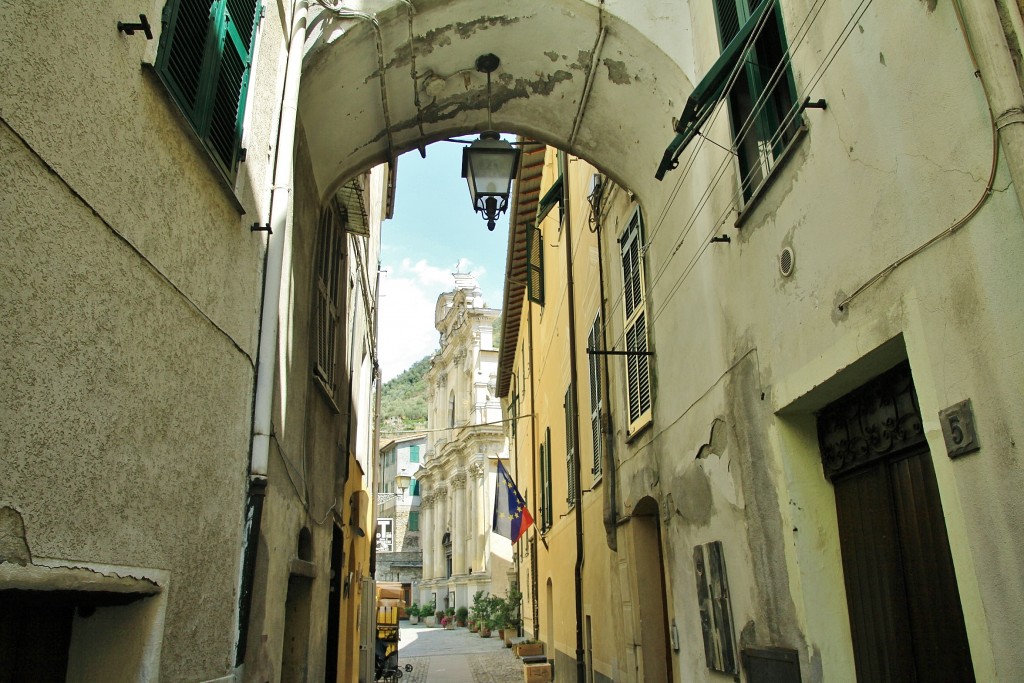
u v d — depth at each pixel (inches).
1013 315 100.0
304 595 237.1
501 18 234.5
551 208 550.9
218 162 135.9
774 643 174.1
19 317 78.2
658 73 237.8
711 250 220.2
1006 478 101.4
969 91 108.9
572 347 463.2
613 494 344.2
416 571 2278.5
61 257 86.7
